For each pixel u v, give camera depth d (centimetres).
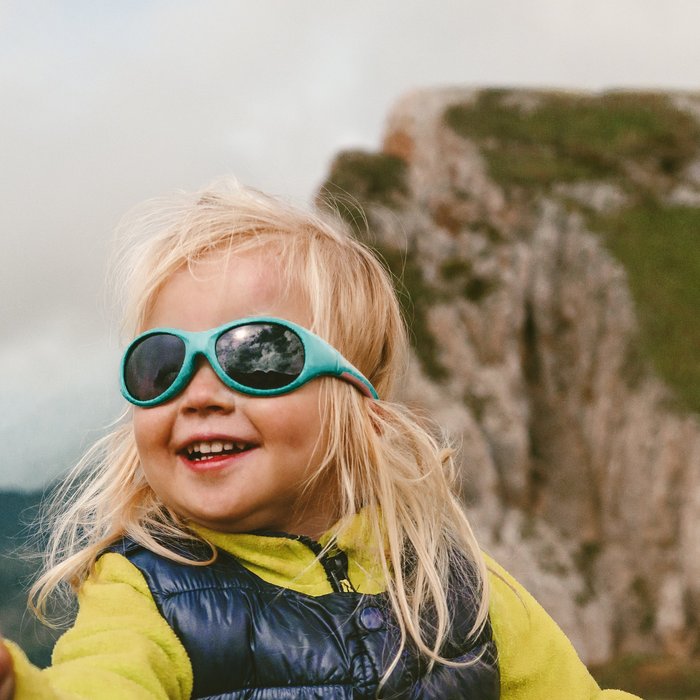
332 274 193
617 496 3909
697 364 3994
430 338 4312
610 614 3588
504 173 4631
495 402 4172
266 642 162
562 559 3784
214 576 167
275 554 174
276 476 169
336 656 164
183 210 193
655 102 4909
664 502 3759
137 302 183
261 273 180
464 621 187
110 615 158
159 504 184
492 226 4550
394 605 173
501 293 4369
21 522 203
